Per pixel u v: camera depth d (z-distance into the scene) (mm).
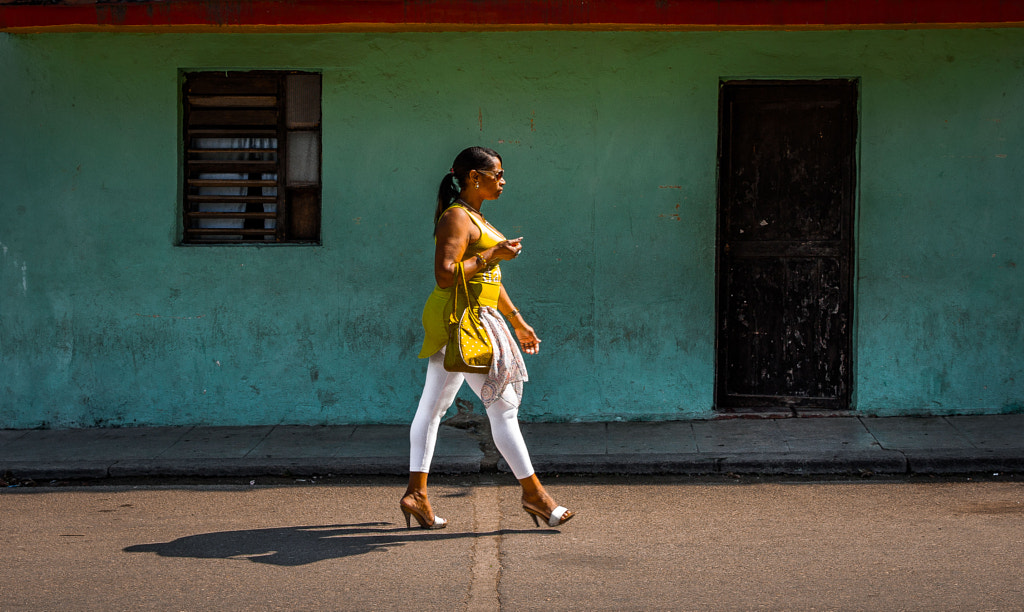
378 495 5926
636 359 7488
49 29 7293
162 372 7598
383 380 7594
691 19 6945
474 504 5648
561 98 7398
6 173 7523
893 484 5945
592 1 6914
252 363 7590
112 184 7516
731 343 7617
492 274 4891
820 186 7453
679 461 6312
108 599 4082
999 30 7141
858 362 7371
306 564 4527
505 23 7027
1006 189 7238
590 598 4031
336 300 7559
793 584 4152
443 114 7457
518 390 4977
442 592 4129
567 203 7449
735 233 7551
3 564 4578
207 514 5523
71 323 7586
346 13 7000
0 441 7207
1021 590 4035
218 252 7535
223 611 3934
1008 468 6141
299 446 6941
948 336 7316
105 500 5898
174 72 7465
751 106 7484
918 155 7254
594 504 5586
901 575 4238
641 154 7402
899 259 7301
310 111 7605
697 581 4215
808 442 6664
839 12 6879
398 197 7500
